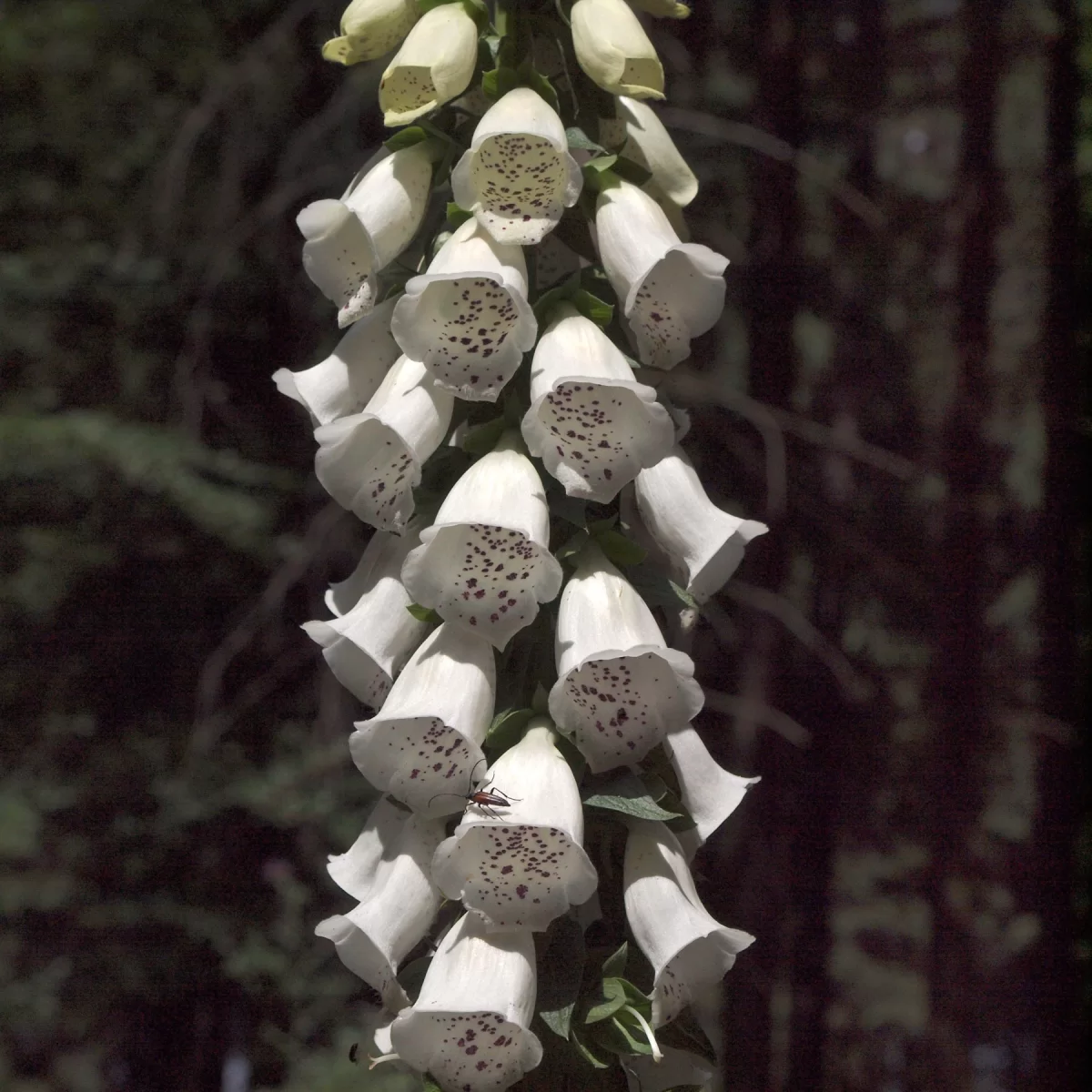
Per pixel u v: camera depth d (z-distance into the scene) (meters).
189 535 11.22
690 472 2.53
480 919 2.20
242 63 11.77
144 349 11.84
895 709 16.19
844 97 15.23
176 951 10.88
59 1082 11.20
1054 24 15.03
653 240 2.35
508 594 2.22
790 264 12.91
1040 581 15.16
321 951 10.83
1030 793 17.41
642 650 2.16
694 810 2.42
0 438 10.32
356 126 10.68
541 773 2.19
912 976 17.56
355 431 2.40
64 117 12.34
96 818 11.12
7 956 10.77
